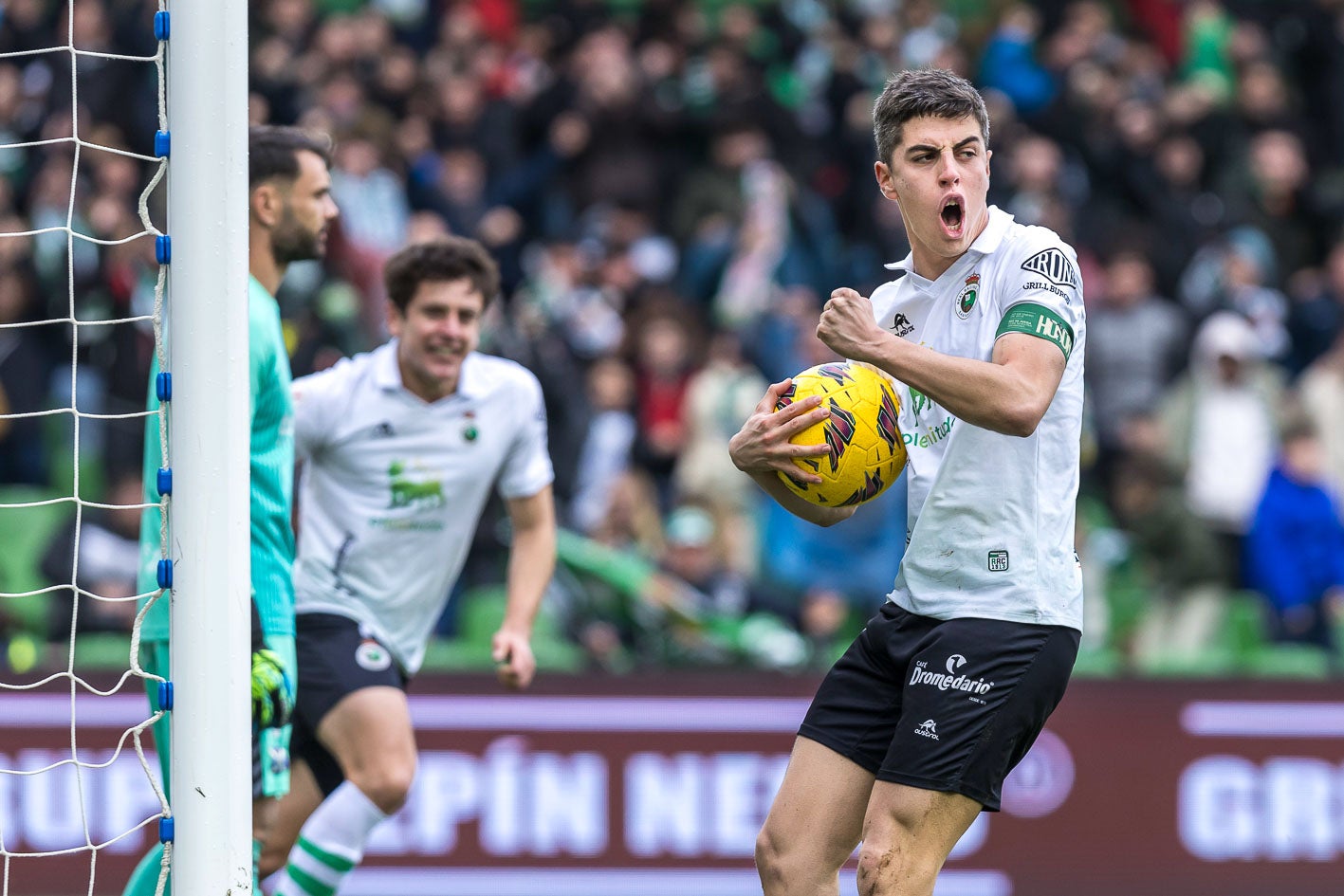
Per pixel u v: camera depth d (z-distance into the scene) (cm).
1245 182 2991
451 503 1401
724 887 1973
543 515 1453
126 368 2402
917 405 1023
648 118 2919
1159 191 2944
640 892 1969
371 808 1312
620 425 2441
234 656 968
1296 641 2317
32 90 2819
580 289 2655
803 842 1027
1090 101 3036
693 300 2769
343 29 2936
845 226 2938
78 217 2525
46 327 2448
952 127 980
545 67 3175
